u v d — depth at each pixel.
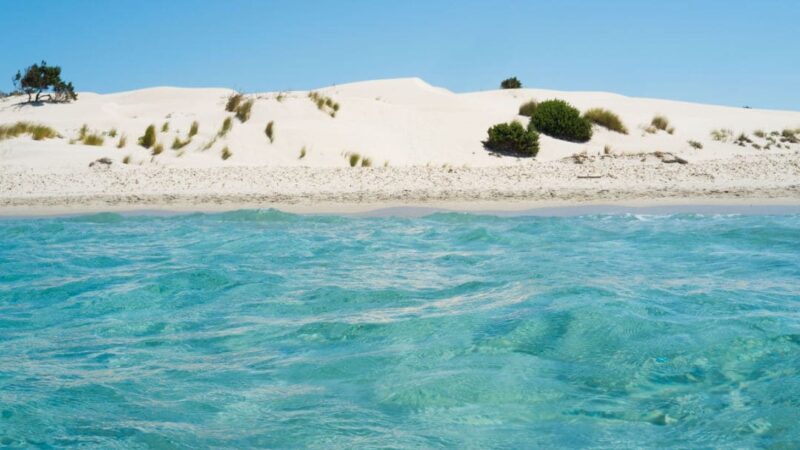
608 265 8.58
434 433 4.20
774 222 11.34
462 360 5.41
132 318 6.97
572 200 14.51
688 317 6.26
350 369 5.30
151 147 23.80
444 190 16.27
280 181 18.03
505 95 42.09
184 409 4.60
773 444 4.00
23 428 4.30
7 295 7.91
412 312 6.74
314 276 8.49
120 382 5.12
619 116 31.53
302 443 4.06
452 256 9.51
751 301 6.76
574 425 4.30
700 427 4.25
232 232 11.77
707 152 27.52
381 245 10.46
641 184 16.56
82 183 18.09
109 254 10.16
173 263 9.47
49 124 26.27
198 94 42.94
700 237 10.35
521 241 10.48
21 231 12.18
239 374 5.27
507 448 3.98
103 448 4.02
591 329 5.98
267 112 25.56
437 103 35.34
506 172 18.73
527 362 5.34
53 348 6.04
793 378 4.93
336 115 26.31
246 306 7.30
